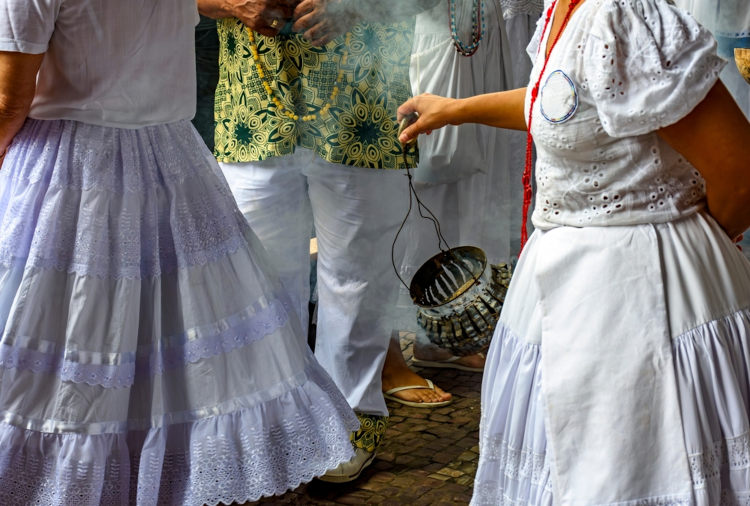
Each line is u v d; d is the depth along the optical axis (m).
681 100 1.30
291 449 2.11
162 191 2.07
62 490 1.90
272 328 2.14
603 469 1.39
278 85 2.35
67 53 1.92
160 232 2.06
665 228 1.43
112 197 1.97
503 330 1.67
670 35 1.32
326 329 2.55
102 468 1.94
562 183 1.47
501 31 3.11
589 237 1.45
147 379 2.03
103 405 1.94
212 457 2.03
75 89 1.95
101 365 1.94
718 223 1.48
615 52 1.33
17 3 1.82
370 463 2.57
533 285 1.56
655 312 1.40
